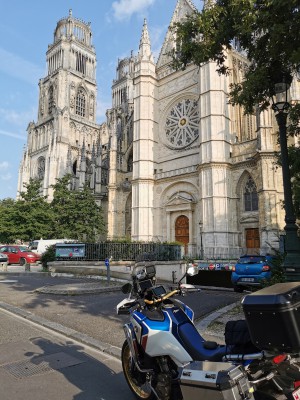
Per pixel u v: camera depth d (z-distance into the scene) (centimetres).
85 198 5294
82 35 9694
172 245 2459
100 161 6262
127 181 5691
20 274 2391
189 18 1205
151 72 4981
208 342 433
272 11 937
